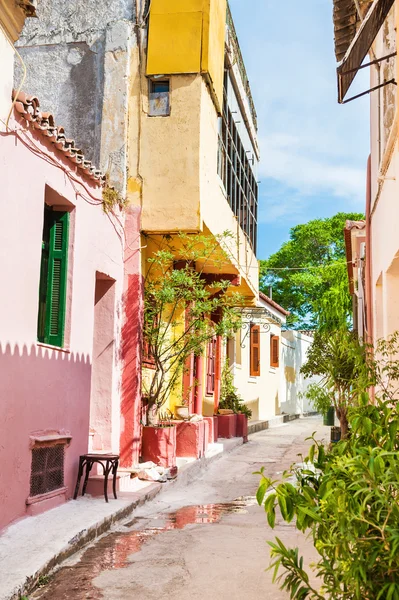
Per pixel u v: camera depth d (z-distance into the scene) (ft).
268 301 81.61
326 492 10.36
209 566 20.34
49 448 25.63
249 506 31.32
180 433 42.68
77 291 28.45
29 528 22.09
